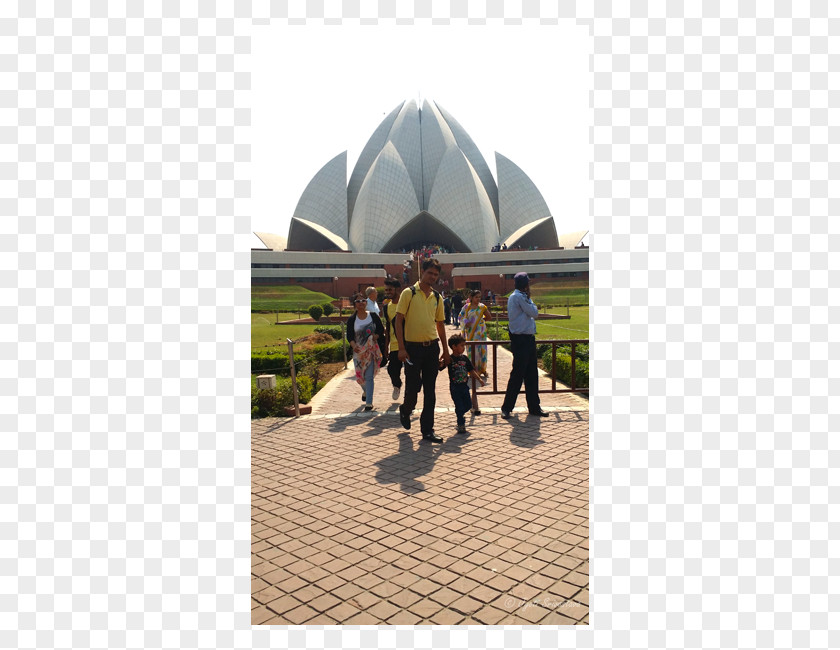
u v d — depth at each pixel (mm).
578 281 42719
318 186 49219
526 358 5387
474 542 2883
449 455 4328
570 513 3209
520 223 50125
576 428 5051
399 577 2568
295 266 40781
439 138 50094
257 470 4117
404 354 4699
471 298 7383
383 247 46562
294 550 2844
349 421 5594
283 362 9891
